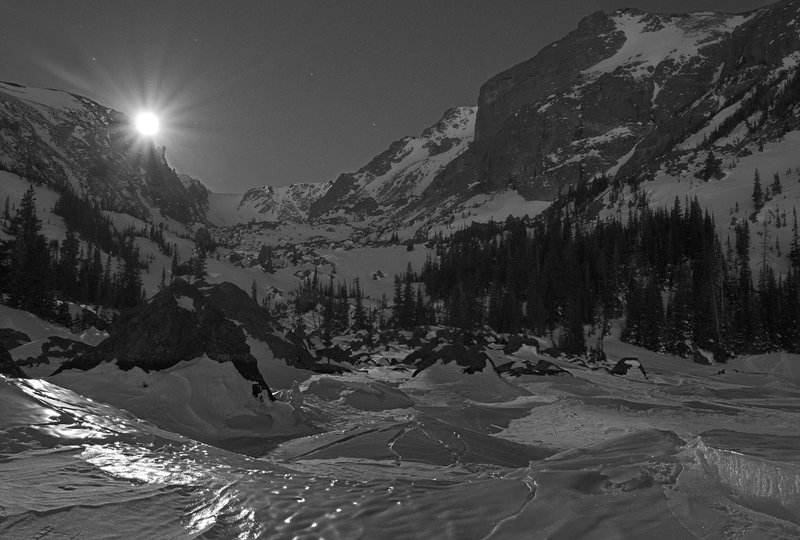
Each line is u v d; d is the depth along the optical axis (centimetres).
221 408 1539
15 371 1226
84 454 740
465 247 17912
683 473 773
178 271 17188
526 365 4944
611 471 796
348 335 10506
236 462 851
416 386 3083
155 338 1688
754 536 552
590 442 1606
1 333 3266
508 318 11500
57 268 10081
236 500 638
